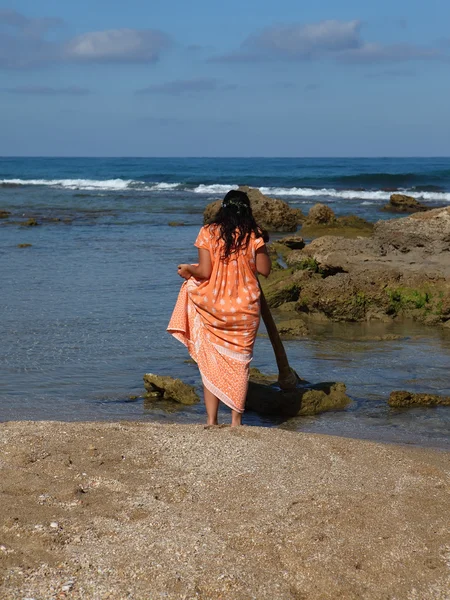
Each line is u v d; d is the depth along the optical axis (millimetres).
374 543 3514
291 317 11070
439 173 58906
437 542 3549
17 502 3807
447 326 10312
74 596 3016
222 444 4684
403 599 3090
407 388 7277
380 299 10852
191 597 3031
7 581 3102
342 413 6566
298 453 4633
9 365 8000
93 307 11164
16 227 24625
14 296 12000
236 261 5426
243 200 5496
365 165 104875
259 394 6680
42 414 6406
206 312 5488
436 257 11656
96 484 4070
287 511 3807
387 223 12266
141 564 3248
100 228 24516
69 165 108188
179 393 6875
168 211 32094
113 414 6445
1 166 104750
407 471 4484
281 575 3219
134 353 8562
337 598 3074
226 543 3457
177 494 3973
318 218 25719
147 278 13914
